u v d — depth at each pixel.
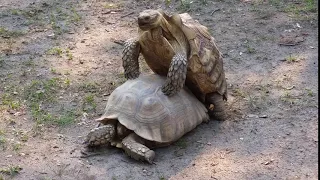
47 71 4.78
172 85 3.85
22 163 3.83
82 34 5.37
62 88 4.54
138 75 4.03
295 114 4.18
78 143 3.98
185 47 3.90
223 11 5.69
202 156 3.85
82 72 4.76
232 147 3.91
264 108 4.25
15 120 4.20
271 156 3.84
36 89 4.53
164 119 3.81
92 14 5.75
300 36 5.17
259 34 5.24
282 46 5.03
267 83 4.54
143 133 3.76
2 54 5.02
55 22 5.57
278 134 4.01
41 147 3.96
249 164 3.79
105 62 4.91
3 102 4.38
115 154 3.86
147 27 3.79
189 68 3.92
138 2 5.98
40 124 4.15
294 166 3.76
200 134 4.02
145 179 3.69
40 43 5.21
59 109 4.31
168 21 3.87
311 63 4.76
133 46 3.98
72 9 5.83
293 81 4.55
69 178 3.71
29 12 5.77
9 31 5.41
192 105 3.96
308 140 3.95
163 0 5.99
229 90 4.46
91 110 4.29
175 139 3.86
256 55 4.91
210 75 3.96
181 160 3.82
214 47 4.01
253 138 3.99
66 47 5.14
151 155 3.77
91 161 3.83
